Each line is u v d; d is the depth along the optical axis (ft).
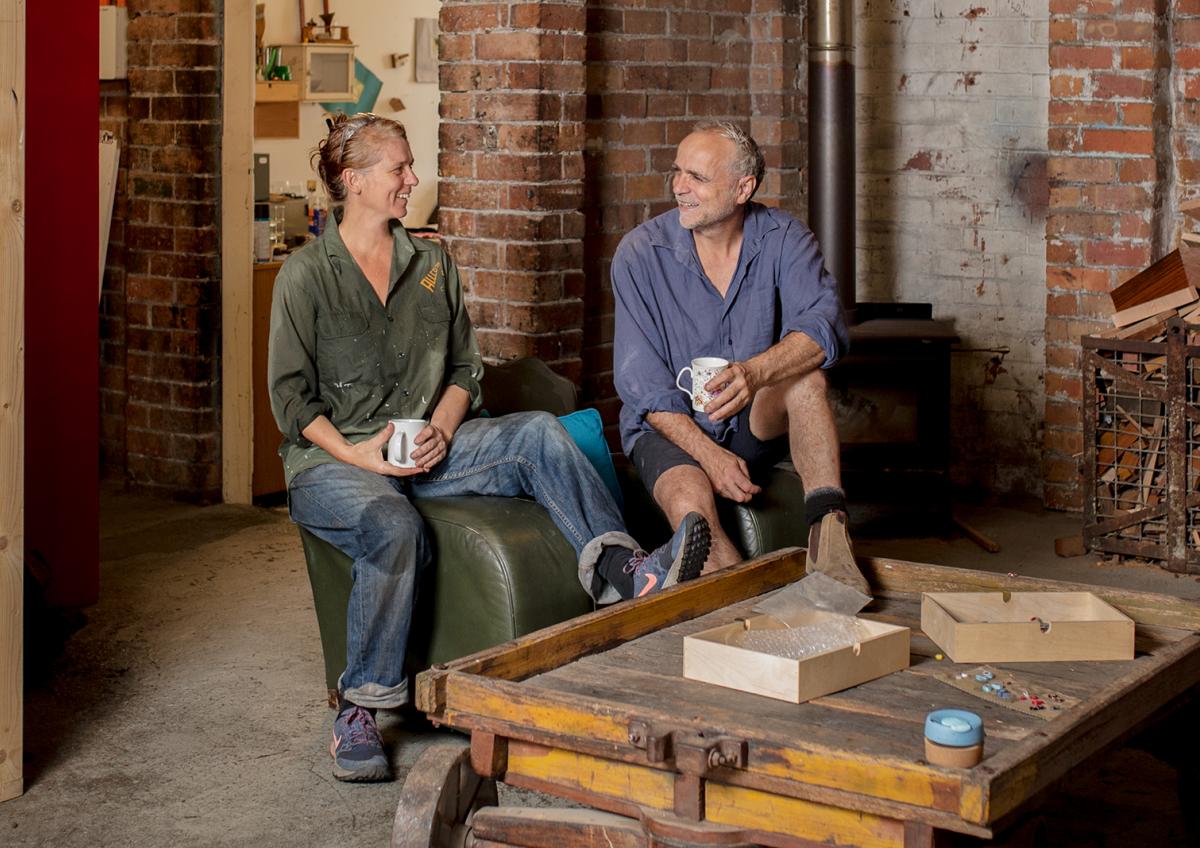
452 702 6.64
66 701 11.08
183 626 12.89
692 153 10.51
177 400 17.30
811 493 9.77
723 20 17.04
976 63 17.63
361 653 9.67
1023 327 17.83
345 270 10.52
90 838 8.84
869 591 8.80
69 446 13.12
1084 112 16.24
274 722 10.71
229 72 16.67
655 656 7.50
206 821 9.08
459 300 11.10
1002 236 17.80
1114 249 16.33
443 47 14.88
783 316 10.94
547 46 14.28
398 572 9.56
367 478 10.02
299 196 19.72
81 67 12.79
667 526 11.06
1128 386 14.74
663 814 6.10
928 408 15.81
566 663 7.38
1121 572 14.74
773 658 6.79
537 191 14.44
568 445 10.19
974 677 7.09
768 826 5.92
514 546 9.59
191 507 17.22
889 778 5.57
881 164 18.29
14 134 8.93
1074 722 6.08
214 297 17.08
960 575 8.70
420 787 6.58
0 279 8.95
